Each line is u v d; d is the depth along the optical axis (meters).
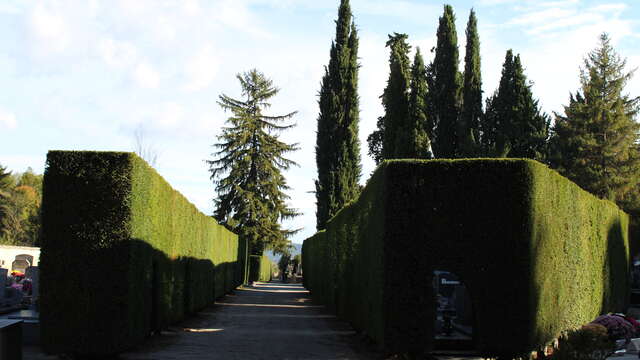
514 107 42.56
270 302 34.06
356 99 45.69
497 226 14.18
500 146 41.25
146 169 15.01
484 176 14.34
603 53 50.53
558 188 16.69
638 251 36.03
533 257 14.29
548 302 15.32
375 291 15.59
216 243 31.52
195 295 24.28
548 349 15.65
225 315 25.44
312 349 16.05
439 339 15.15
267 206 61.34
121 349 13.55
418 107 35.34
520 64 43.00
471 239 14.22
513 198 14.22
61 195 13.77
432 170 14.45
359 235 19.64
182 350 15.19
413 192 14.43
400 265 14.27
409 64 41.50
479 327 14.02
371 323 16.38
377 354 15.34
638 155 48.94
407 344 14.04
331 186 44.44
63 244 13.65
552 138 48.25
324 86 45.88
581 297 19.11
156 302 17.11
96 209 13.73
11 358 9.97
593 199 21.55
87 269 13.58
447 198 14.38
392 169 14.53
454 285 21.94
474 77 42.09
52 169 13.83
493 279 14.04
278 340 17.77
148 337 16.97
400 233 14.35
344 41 45.91
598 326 12.88
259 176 62.28
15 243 68.69
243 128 62.00
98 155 13.86
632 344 15.30
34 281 19.73
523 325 13.82
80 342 13.39
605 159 47.59
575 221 18.66
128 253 13.73
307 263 49.88
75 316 13.47
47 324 13.44
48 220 13.71
